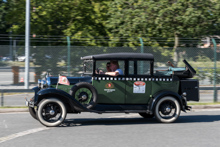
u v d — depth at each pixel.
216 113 11.68
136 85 9.43
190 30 16.75
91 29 18.09
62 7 18.20
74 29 18.03
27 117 10.37
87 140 7.29
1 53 14.45
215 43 15.05
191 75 9.84
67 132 8.16
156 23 16.42
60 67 14.75
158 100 9.43
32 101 9.26
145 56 9.44
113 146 6.76
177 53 15.20
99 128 8.75
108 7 18.39
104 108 9.27
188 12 16.06
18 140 7.25
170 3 16.94
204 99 14.34
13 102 13.00
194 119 10.39
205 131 8.43
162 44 16.94
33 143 6.98
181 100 9.58
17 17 18.59
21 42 18.69
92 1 18.62
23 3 18.48
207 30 17.73
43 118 8.73
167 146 6.82
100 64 9.55
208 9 16.80
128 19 16.88
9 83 14.45
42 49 14.70
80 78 9.45
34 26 18.20
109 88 9.29
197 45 16.97
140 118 10.59
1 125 9.03
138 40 16.83
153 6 16.52
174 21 16.91
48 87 9.34
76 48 14.87
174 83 9.70
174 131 8.39
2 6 19.12
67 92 9.30
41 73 14.66
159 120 9.52
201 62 15.19
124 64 9.39
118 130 8.48
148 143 7.05
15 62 14.52
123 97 9.40
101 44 17.50
